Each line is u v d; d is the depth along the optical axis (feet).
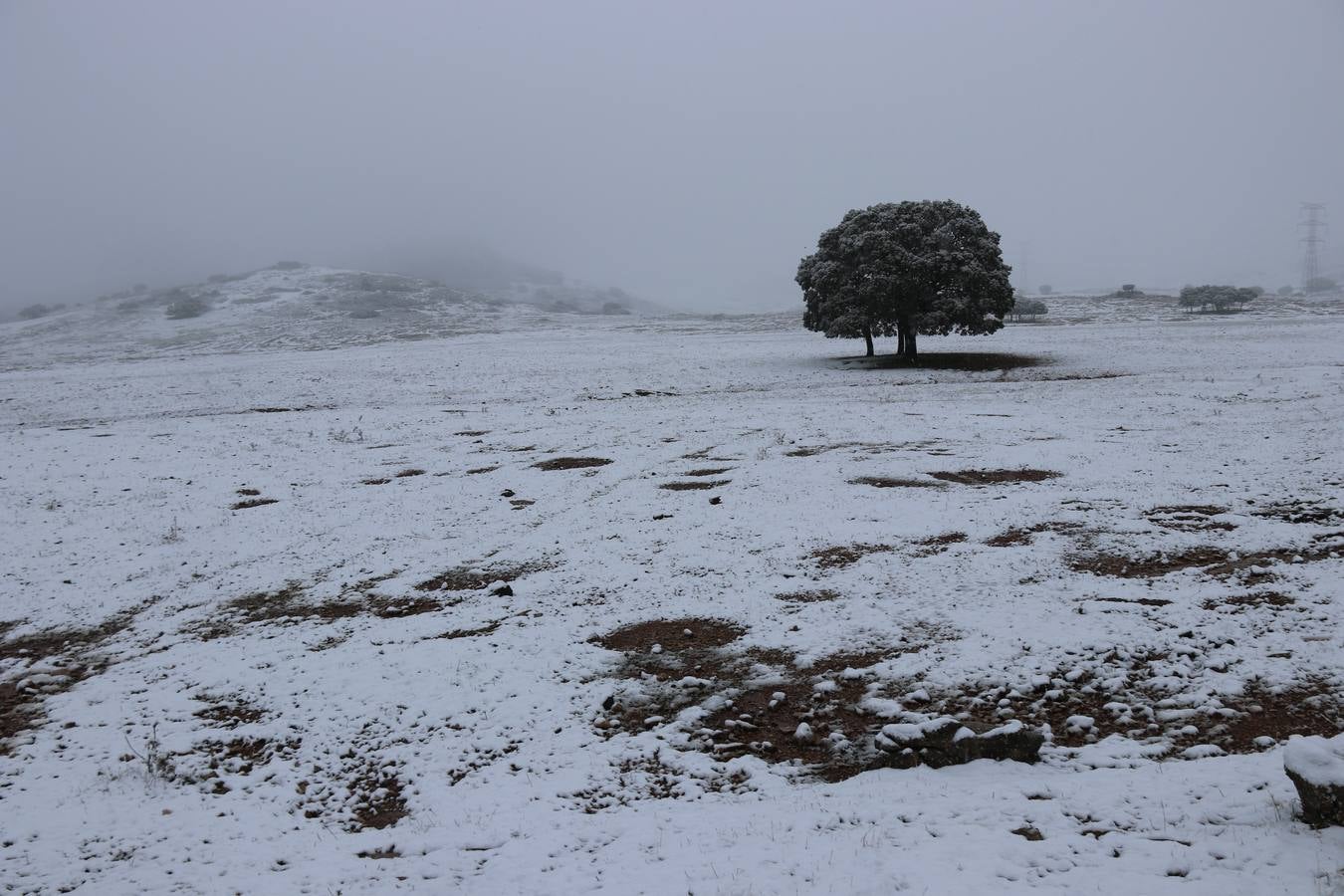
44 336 319.88
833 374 127.95
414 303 412.98
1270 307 248.52
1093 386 100.48
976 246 130.52
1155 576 34.19
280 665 32.01
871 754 23.65
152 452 76.48
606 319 329.93
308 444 80.74
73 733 27.96
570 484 59.26
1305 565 33.83
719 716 26.66
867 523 44.29
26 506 57.93
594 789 22.85
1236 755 21.63
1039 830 18.08
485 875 18.80
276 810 22.90
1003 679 26.81
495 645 32.40
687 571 39.14
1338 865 15.19
